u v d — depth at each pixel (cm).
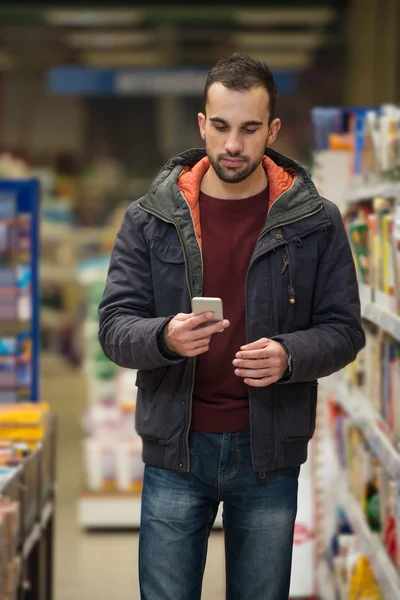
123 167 2498
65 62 2314
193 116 2489
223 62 341
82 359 1806
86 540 765
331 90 2330
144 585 365
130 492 795
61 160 2273
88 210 2078
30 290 608
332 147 569
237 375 344
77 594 637
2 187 611
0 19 1880
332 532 576
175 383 352
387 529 440
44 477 521
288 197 353
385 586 414
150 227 359
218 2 1756
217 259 355
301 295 356
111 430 813
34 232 610
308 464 598
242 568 361
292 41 1986
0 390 600
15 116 2489
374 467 481
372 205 523
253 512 356
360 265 504
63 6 1780
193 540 361
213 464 353
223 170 338
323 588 559
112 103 2486
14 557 404
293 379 340
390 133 442
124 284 361
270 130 352
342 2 1809
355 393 525
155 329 336
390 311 430
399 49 1852
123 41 2061
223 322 324
